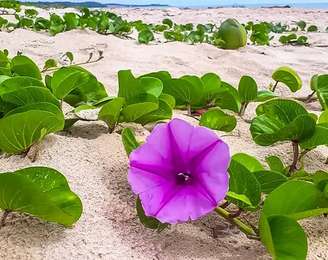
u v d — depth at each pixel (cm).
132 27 98
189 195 17
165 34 85
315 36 110
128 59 61
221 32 78
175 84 34
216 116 30
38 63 57
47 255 18
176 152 17
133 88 29
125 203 21
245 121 36
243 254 19
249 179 19
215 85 37
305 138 23
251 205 18
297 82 41
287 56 76
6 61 38
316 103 46
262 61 67
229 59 66
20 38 72
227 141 31
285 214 18
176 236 20
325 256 19
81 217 20
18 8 119
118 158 25
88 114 30
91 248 18
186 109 37
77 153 24
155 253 19
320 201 18
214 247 19
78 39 72
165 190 17
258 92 39
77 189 22
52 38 73
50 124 22
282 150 28
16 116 21
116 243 19
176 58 63
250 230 20
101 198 21
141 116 28
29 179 18
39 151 24
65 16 83
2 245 18
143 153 17
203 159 17
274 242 17
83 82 28
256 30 98
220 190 17
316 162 28
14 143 22
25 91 25
